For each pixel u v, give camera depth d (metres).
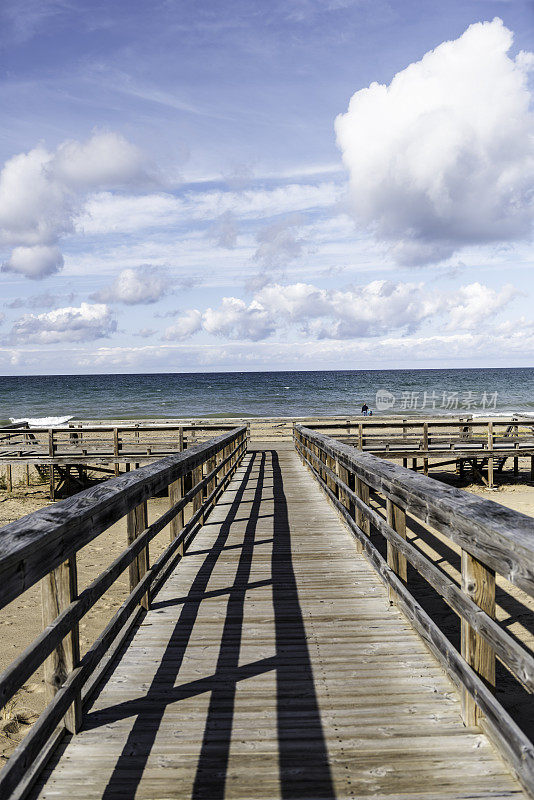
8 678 1.71
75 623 2.37
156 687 2.95
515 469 16.38
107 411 53.12
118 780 2.19
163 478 4.11
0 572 1.64
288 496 9.20
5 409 55.81
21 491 15.49
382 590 4.51
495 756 2.30
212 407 56.31
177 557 5.30
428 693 2.85
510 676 4.61
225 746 2.41
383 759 2.30
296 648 3.43
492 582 2.34
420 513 2.88
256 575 4.94
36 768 2.20
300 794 2.09
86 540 2.45
